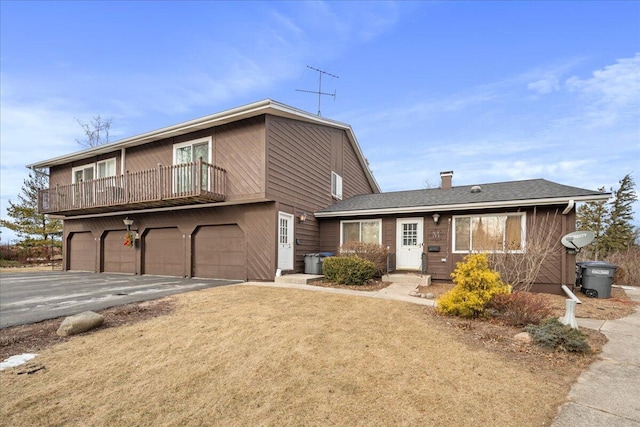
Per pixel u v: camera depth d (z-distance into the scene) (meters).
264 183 9.83
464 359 3.98
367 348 4.25
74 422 2.65
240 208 10.68
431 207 10.55
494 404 2.97
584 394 3.21
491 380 3.44
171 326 5.04
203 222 11.31
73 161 15.04
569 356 4.17
